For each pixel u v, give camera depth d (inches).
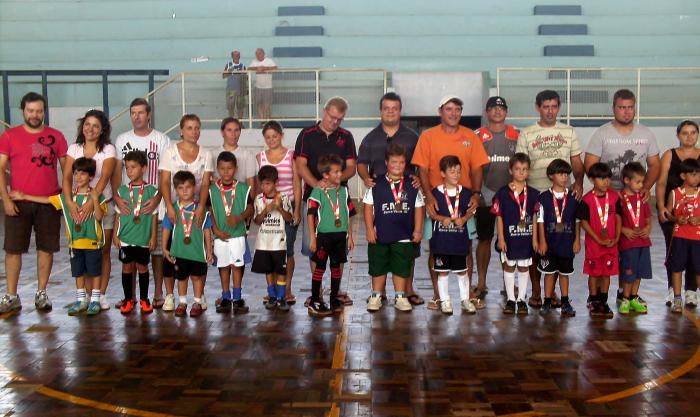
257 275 341.4
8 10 791.7
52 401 184.2
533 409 177.5
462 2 789.9
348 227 271.7
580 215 265.4
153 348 227.6
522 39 753.0
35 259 389.4
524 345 229.6
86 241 267.0
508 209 266.4
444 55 754.2
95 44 755.4
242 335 241.6
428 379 198.8
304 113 627.2
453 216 264.1
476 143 275.3
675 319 260.7
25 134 272.1
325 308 267.3
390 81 656.4
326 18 775.1
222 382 197.2
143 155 269.4
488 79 650.8
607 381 196.5
